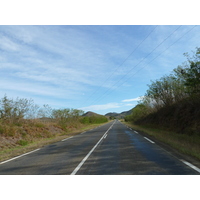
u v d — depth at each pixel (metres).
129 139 14.45
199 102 15.20
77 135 21.17
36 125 22.42
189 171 5.46
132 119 57.06
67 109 33.50
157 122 26.19
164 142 11.71
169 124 20.41
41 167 6.66
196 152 7.61
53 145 13.19
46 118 29.56
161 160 6.95
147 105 35.03
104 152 9.19
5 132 15.39
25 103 21.17
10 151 11.37
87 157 8.09
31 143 15.70
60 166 6.67
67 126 33.00
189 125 15.25
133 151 9.14
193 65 13.19
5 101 18.77
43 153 9.85
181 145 9.54
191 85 14.35
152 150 9.21
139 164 6.50
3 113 18.81
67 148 11.20
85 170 6.00
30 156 9.11
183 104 18.41
